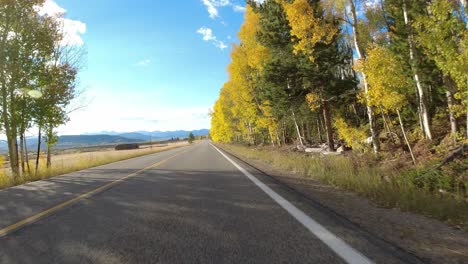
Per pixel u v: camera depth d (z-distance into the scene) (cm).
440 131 1714
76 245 432
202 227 496
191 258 365
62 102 1823
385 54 1239
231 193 805
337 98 2109
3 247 436
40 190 1043
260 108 2789
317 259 342
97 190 958
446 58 1003
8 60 1582
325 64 2028
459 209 516
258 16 2520
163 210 636
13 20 1620
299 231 449
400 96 1232
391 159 1491
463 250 357
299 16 1650
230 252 379
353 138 1836
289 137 3809
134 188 973
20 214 657
